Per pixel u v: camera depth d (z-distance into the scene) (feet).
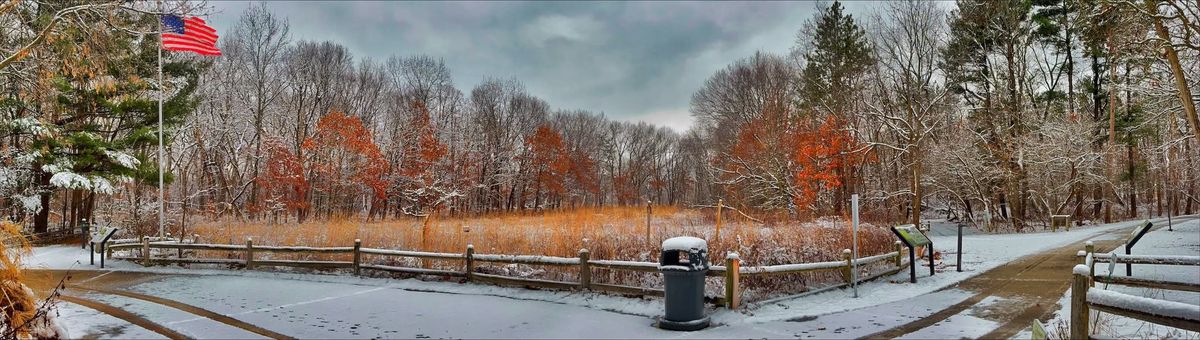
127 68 58.29
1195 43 51.13
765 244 41.06
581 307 30.89
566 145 214.07
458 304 32.24
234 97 130.62
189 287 39.55
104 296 35.88
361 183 130.52
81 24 49.52
